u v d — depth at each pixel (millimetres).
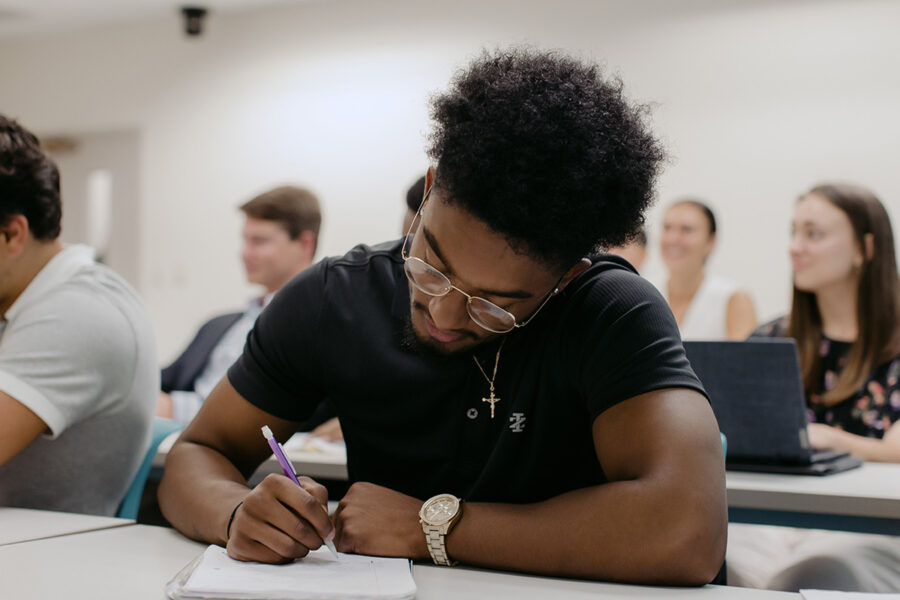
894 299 2211
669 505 851
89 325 1326
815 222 2295
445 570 895
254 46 5156
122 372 1370
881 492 1455
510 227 814
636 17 4398
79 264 1391
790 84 4145
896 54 3984
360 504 960
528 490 1059
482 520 904
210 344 3082
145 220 5387
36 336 1284
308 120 5043
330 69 5004
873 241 2246
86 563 892
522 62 888
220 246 5215
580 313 1010
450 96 874
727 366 1681
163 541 996
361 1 4941
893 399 2148
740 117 4215
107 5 5145
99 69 5500
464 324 917
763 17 4188
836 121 4074
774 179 4160
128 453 1425
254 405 1160
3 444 1225
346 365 1116
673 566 839
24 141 1340
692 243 3746
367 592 768
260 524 871
